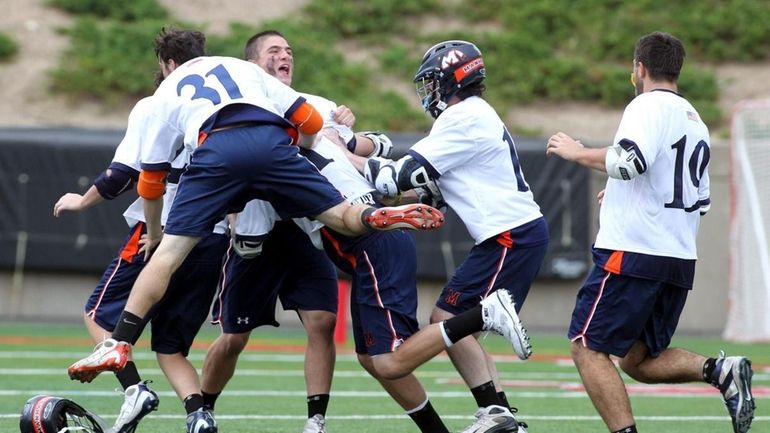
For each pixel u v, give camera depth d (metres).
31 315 52.22
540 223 20.03
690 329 54.53
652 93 18.33
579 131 66.81
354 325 20.36
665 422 25.45
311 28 72.94
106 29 70.38
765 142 50.16
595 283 18.38
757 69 73.38
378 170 19.75
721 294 54.53
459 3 76.44
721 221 54.66
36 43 69.56
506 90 69.31
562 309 53.78
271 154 18.19
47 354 38.69
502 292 18.48
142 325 19.03
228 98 18.42
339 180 19.94
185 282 20.23
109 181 19.48
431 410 20.38
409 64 70.25
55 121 63.62
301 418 25.11
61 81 66.38
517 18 75.25
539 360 40.69
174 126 18.69
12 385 30.41
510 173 19.94
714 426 24.83
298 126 19.17
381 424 24.38
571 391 31.39
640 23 75.38
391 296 19.44
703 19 75.75
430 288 52.53
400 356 19.05
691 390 32.22
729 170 54.47
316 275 20.91
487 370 19.73
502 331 18.36
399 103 66.25
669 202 18.16
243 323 21.17
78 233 50.78
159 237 19.81
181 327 20.30
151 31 70.19
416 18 75.44
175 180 20.16
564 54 73.69
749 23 75.50
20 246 50.50
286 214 18.73
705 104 69.38
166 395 28.89
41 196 50.44
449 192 19.92
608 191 18.53
